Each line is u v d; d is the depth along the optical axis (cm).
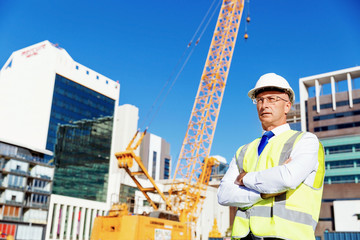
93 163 11431
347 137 9150
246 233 287
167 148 18850
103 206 11169
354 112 9331
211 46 6650
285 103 334
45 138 10225
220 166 13075
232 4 6769
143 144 17262
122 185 11719
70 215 9844
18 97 11144
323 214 8231
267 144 320
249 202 287
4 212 7619
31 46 11538
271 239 269
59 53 11169
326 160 9194
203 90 6525
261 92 338
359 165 8738
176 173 6462
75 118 11250
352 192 8338
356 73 9681
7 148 8119
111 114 12556
